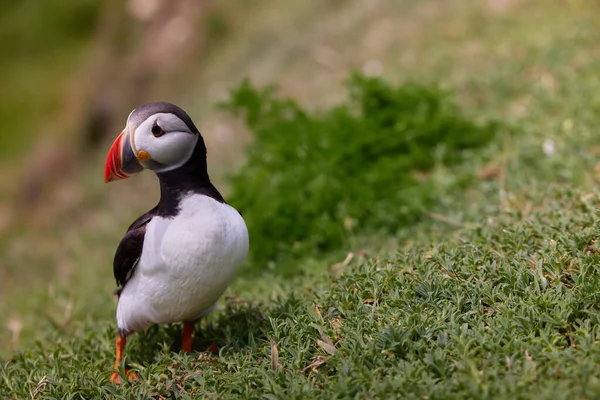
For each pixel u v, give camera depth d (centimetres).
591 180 898
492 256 668
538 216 765
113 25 2666
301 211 1016
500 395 479
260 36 2108
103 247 1469
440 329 572
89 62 2845
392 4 1856
